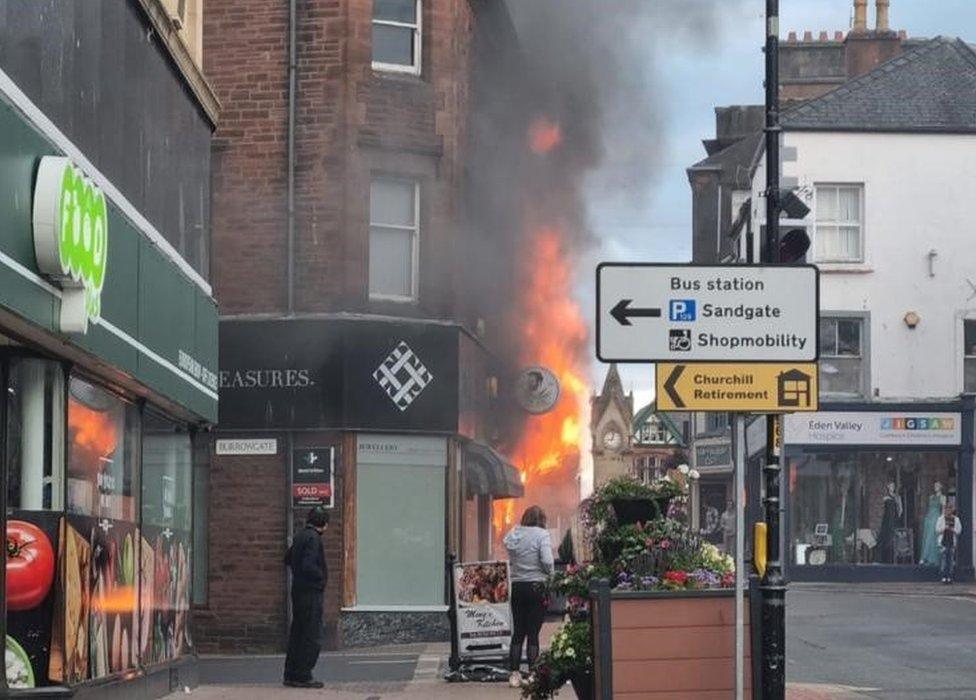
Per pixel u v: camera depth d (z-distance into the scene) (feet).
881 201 145.59
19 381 41.75
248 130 83.46
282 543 81.30
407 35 86.02
